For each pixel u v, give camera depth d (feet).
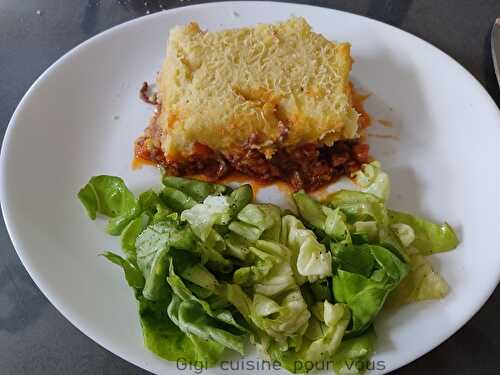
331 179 0.85
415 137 0.87
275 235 0.75
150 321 0.69
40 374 0.72
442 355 0.72
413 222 0.78
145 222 0.76
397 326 0.70
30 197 0.80
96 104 0.89
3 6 1.05
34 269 0.74
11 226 0.76
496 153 0.83
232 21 0.95
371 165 0.82
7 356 0.73
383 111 0.89
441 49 1.00
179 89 0.82
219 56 0.84
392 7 1.05
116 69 0.92
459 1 1.05
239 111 0.80
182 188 0.81
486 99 0.88
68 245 0.77
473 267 0.75
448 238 0.76
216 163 0.86
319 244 0.72
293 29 0.87
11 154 0.82
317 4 1.05
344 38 0.94
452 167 0.84
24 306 0.77
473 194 0.82
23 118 0.84
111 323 0.70
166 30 0.94
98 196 0.79
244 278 0.71
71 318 0.70
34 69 0.98
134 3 1.05
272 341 0.68
